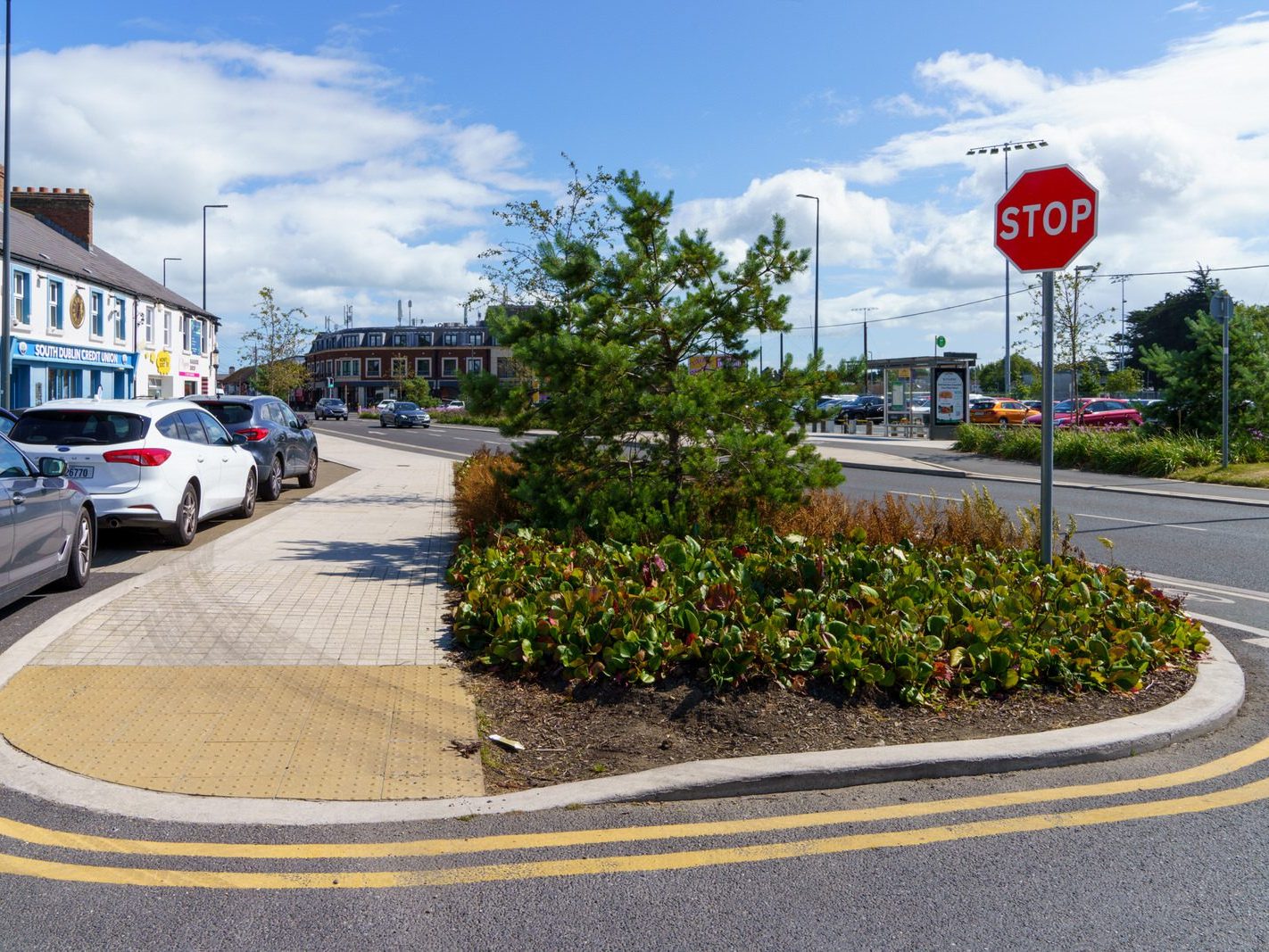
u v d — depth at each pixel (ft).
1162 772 15.88
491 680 19.94
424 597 27.17
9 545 23.61
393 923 11.21
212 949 10.64
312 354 425.69
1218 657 21.80
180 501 35.55
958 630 20.22
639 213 33.42
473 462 60.03
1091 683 19.21
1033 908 11.59
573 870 12.49
